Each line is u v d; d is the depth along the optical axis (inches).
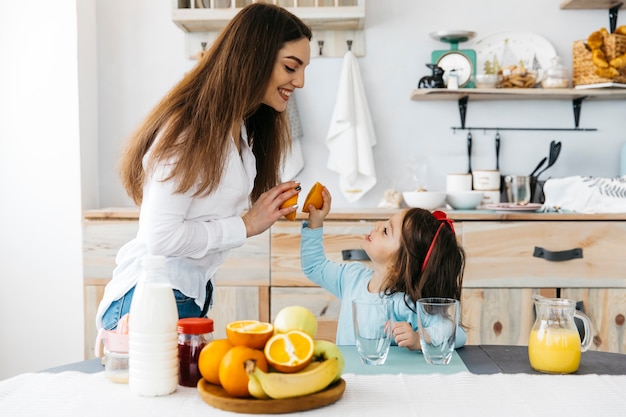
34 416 35.3
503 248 92.7
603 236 92.1
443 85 102.7
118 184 111.0
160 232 52.5
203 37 109.0
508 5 108.2
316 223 65.8
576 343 43.9
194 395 39.0
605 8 107.0
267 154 64.6
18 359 106.1
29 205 104.7
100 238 94.2
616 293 92.4
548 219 92.4
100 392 39.2
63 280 105.1
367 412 36.2
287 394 35.9
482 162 109.7
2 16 103.3
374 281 61.8
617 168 109.0
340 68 109.3
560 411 36.3
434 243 58.0
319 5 103.7
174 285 56.4
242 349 36.8
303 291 93.4
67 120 103.9
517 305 92.9
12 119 104.2
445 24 108.5
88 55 107.0
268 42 54.9
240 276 93.6
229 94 53.7
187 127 53.0
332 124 106.4
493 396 38.7
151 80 110.3
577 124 108.3
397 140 109.7
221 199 57.1
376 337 45.6
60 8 102.8
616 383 41.1
